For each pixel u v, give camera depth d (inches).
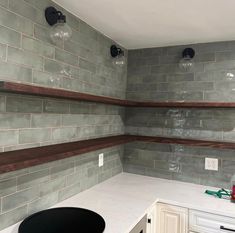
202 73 90.9
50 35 60.5
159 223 77.5
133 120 103.3
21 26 52.7
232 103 76.8
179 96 94.8
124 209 66.1
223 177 87.7
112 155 95.9
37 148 56.8
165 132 97.3
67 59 67.5
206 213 71.2
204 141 86.9
